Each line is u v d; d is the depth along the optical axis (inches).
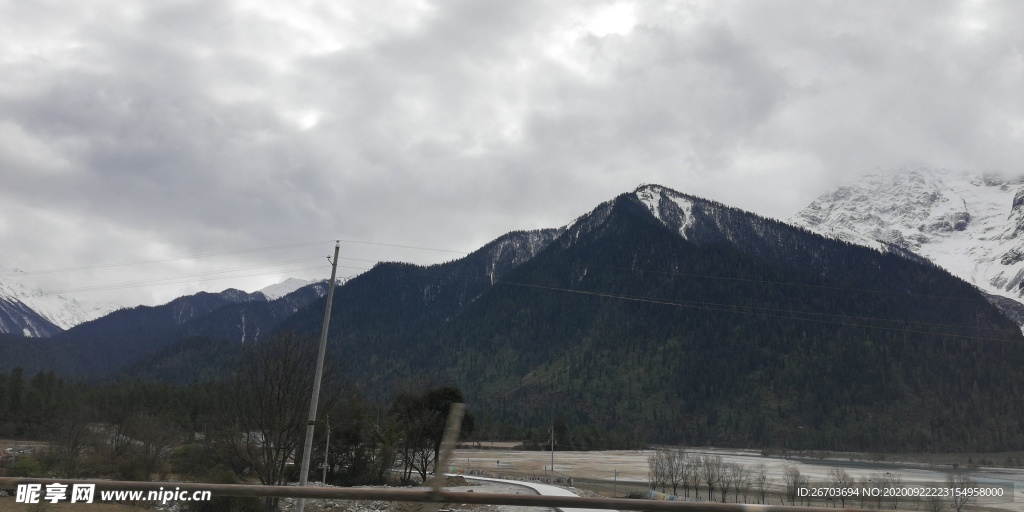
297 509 1194.6
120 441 2206.0
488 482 2792.8
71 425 2257.6
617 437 7017.7
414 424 2965.1
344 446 2746.1
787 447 7578.7
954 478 2847.0
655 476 3494.1
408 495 154.2
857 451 7071.9
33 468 1931.6
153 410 3762.3
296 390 1772.9
